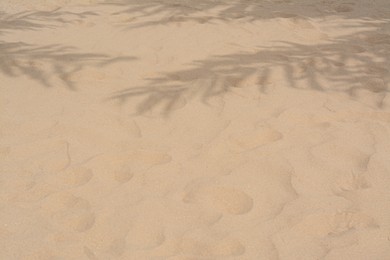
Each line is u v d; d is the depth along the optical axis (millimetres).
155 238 2168
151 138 2877
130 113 3121
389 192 2463
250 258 2074
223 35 4379
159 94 3338
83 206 2348
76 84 3471
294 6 5277
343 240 2168
